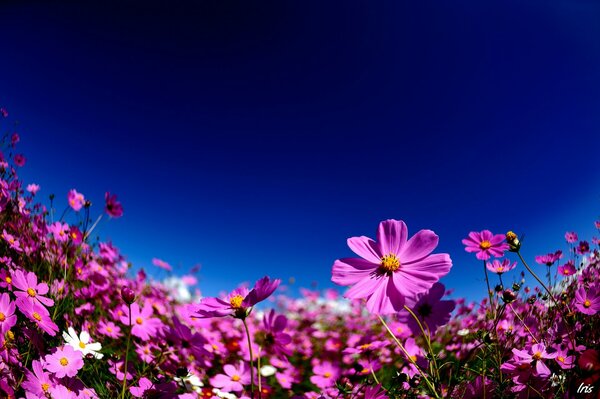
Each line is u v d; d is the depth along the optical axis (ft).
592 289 1.13
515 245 1.07
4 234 1.48
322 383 1.68
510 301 1.05
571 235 1.59
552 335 1.15
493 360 1.09
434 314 1.13
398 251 0.89
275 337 1.30
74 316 1.52
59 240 1.78
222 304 0.97
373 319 3.58
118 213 1.97
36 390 0.94
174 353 1.51
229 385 1.50
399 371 1.20
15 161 1.79
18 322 1.20
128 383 1.29
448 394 0.95
